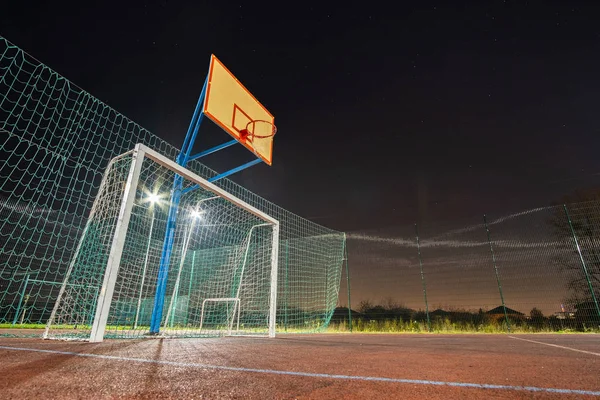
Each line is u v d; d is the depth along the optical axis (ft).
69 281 13.42
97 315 11.39
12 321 22.45
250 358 7.86
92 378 5.04
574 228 26.73
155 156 14.19
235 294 24.44
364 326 31.45
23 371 5.53
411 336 21.66
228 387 4.59
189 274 27.17
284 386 4.69
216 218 25.22
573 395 4.36
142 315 21.12
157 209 20.27
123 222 12.37
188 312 26.03
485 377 5.55
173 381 4.93
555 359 8.18
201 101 21.38
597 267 25.41
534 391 4.54
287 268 30.71
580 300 25.53
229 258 25.31
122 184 14.47
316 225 33.22
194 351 9.16
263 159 24.71
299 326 30.17
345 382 5.00
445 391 4.49
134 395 4.12
